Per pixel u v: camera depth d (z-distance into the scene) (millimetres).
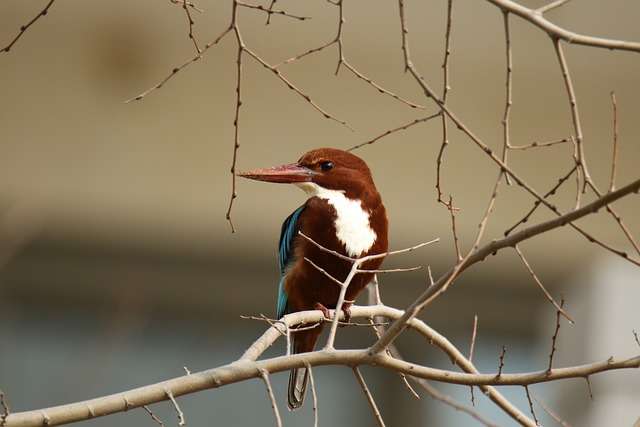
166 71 12859
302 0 12898
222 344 13344
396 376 13297
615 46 4590
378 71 13031
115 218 12773
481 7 13250
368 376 13328
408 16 13141
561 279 13273
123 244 12930
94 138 12789
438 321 13523
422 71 13117
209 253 12930
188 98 12859
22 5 12883
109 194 12742
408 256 12875
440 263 12898
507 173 4758
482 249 4961
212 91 12875
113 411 5227
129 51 12883
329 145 12875
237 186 12773
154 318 13305
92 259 13062
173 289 13258
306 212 7566
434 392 6242
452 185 13008
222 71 12898
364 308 6664
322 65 12906
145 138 12797
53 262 13078
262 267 13031
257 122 12852
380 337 5793
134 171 12766
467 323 13492
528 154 13273
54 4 12898
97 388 13102
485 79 13273
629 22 13477
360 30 12992
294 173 7641
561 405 13117
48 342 13148
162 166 12773
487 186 13062
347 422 13211
